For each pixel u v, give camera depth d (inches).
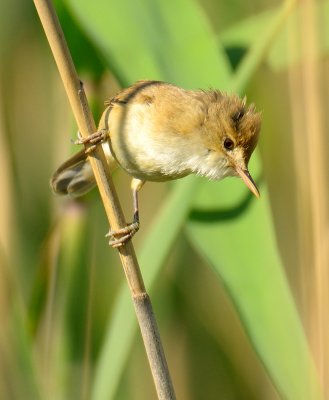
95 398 130.5
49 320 132.4
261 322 129.6
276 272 129.9
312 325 131.1
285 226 135.0
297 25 131.5
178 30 131.4
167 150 131.0
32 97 134.6
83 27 131.1
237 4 135.3
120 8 131.2
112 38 131.2
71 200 132.1
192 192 131.0
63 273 132.2
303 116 131.8
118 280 134.6
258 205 130.5
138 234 135.8
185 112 131.0
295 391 129.4
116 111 131.2
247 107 132.5
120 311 130.6
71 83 129.0
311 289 131.3
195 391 135.0
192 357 135.1
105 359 130.6
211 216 130.6
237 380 135.1
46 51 134.6
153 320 129.0
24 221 134.0
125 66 131.3
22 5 134.4
